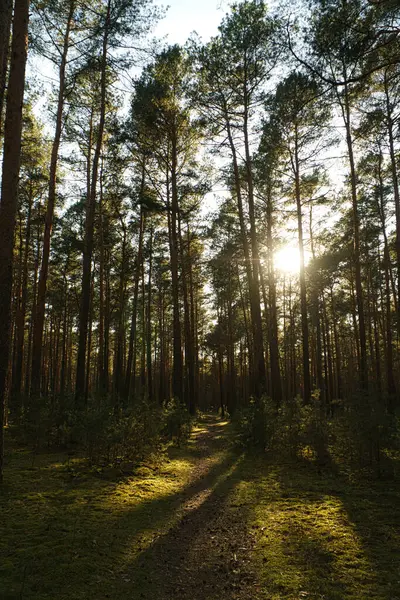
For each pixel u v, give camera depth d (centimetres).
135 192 2080
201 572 434
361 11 695
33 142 1803
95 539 496
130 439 993
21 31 782
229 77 1669
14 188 744
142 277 2894
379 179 2106
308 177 1908
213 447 1413
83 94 1683
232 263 2483
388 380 2278
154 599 373
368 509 609
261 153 1759
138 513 620
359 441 820
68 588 377
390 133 1616
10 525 528
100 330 2317
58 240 2450
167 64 1770
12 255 734
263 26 1348
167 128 1861
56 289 3119
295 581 399
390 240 2644
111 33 1423
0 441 729
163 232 2511
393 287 2831
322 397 2489
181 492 784
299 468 951
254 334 1836
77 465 912
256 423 1234
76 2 1427
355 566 423
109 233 2405
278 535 530
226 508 673
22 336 2280
